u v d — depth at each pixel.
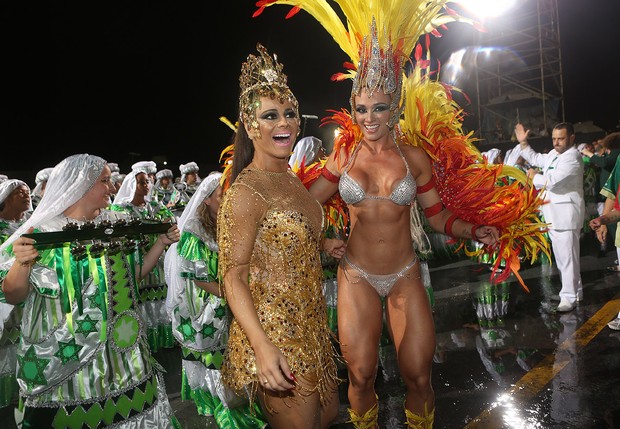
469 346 5.38
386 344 5.66
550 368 4.63
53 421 2.50
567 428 3.57
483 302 7.03
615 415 3.70
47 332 2.52
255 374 2.28
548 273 8.62
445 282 8.45
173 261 3.89
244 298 2.19
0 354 4.42
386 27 3.12
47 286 2.49
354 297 3.23
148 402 2.66
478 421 3.76
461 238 3.60
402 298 3.21
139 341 2.70
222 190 3.11
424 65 3.65
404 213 3.24
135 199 6.27
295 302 2.30
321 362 2.35
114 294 2.62
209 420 3.98
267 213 2.30
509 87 17.69
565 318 6.07
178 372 5.20
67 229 2.50
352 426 3.88
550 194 6.34
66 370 2.50
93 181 2.69
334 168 3.37
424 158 3.38
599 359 4.75
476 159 3.64
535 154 6.66
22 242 2.36
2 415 4.28
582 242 11.53
